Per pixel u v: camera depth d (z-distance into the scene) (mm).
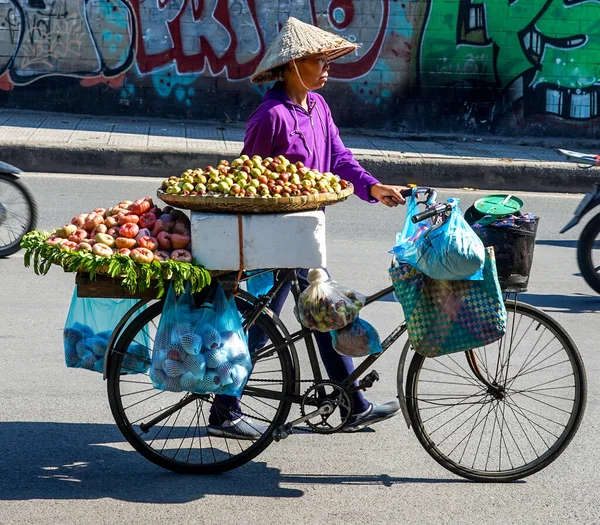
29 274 7680
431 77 15984
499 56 15977
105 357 4180
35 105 15516
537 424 4953
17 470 4266
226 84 15750
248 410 4969
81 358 4371
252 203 3881
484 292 4008
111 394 4230
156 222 4098
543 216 11484
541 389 5430
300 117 4539
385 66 15898
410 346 4348
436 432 4812
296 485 4219
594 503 4141
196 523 3832
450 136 16047
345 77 15891
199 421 4883
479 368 4590
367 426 4801
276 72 4617
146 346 4301
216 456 4461
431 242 3908
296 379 4320
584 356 6113
